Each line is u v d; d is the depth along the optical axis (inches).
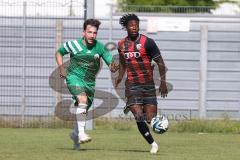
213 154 1433.3
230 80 2706.7
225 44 2699.3
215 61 2704.2
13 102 2544.3
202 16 2689.5
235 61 2704.2
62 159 1268.5
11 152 1407.5
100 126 2300.7
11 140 1758.1
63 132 2084.2
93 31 1403.8
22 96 2544.3
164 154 1397.6
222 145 1689.2
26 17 2536.9
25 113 2539.4
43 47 2536.9
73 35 2511.1
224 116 2536.9
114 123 2297.0
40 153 1385.3
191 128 2224.4
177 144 1705.2
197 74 2699.3
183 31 2682.1
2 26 2544.3
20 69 2549.2
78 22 2509.8
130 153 1401.3
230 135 2081.7
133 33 1381.6
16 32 2544.3
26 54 2544.3
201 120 2317.9
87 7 2213.3
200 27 2689.5
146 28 2679.6
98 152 1412.4
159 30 2677.2
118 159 1273.4
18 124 2292.1
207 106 2711.6
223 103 2711.6
